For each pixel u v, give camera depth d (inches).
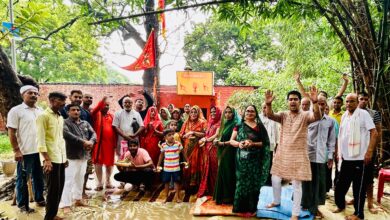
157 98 501.4
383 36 219.3
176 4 220.5
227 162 197.8
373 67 243.3
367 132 177.2
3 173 276.7
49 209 167.6
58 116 168.7
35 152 186.1
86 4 249.9
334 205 203.0
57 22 599.5
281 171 172.6
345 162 181.8
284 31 458.9
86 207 201.0
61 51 802.2
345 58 315.9
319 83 399.9
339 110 223.1
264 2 227.6
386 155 257.0
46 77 818.2
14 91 218.1
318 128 180.1
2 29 199.0
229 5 230.8
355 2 242.1
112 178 278.2
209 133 227.8
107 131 237.9
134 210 196.7
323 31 294.0
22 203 187.3
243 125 185.0
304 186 183.5
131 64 412.8
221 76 940.0
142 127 248.4
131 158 232.2
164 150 221.8
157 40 461.7
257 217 180.2
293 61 466.6
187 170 234.1
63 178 173.8
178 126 268.1
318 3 226.7
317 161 179.2
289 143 169.5
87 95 233.3
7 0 293.9
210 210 189.8
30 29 197.6
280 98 435.8
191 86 490.6
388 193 225.5
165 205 206.4
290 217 177.9
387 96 249.8
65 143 189.9
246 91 493.7
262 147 181.6
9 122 175.3
